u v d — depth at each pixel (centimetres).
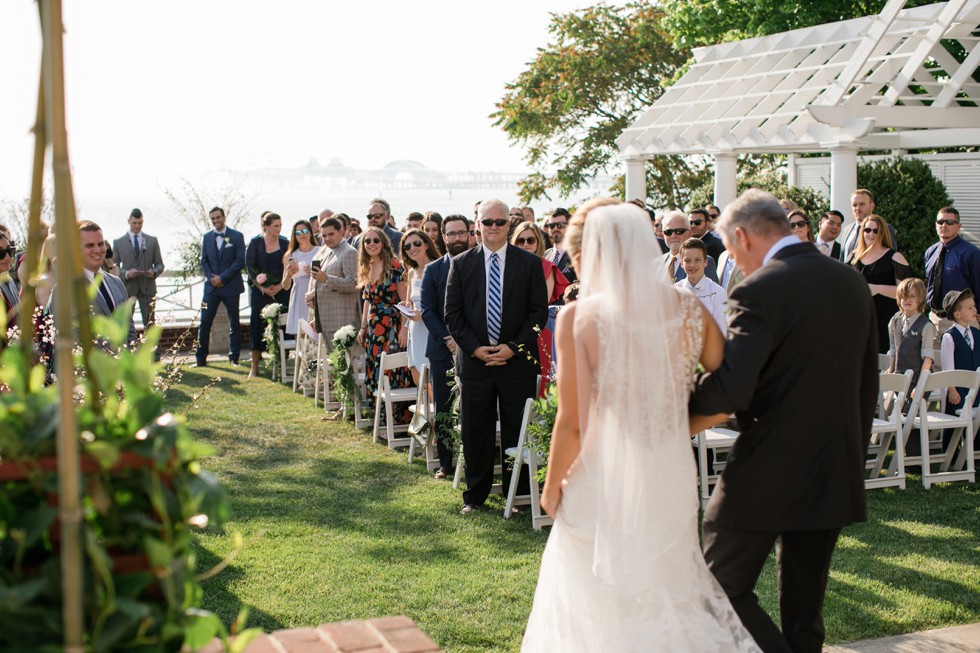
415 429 777
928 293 904
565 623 331
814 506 328
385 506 670
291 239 1195
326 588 509
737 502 337
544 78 2691
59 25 177
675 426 318
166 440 195
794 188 1534
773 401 329
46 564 185
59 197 176
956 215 866
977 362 746
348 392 939
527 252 661
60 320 174
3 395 200
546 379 683
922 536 590
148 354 200
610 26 2694
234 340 1355
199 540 594
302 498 691
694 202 1816
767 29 1833
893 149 1469
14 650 177
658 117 1619
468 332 652
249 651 287
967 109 1195
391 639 297
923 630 451
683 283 689
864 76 1296
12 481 192
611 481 316
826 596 493
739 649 322
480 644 436
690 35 2016
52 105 176
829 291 326
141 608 182
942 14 1124
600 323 314
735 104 1426
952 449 739
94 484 190
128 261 1354
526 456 626
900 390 705
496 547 579
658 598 317
